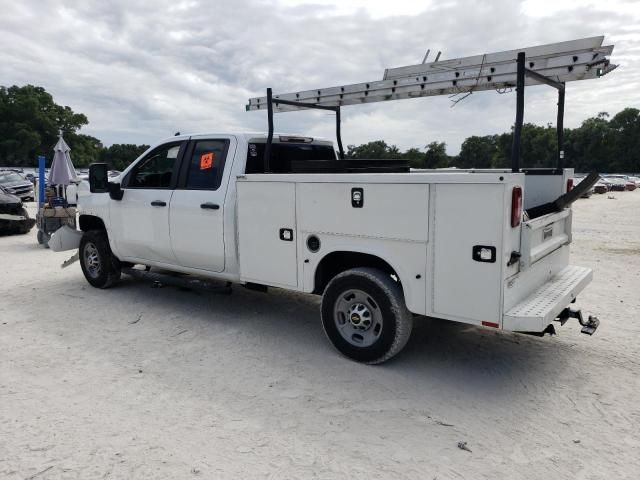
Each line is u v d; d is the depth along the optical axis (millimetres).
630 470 2941
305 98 5594
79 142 113562
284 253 4719
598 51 3682
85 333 5250
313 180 4395
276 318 5742
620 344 4941
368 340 4367
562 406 3703
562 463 3006
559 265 4832
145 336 5156
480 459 3039
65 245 7461
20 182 25719
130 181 6312
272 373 4250
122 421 3441
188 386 3996
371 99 5199
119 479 2818
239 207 4973
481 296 3686
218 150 5414
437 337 5109
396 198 3949
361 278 4246
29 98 104812
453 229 3725
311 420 3479
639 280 7816
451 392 3916
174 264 5965
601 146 98000
